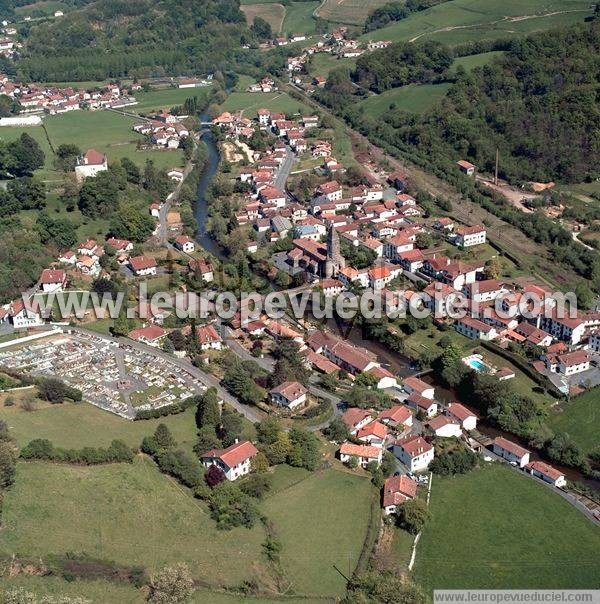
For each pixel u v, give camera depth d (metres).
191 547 192.88
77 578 177.75
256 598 180.88
